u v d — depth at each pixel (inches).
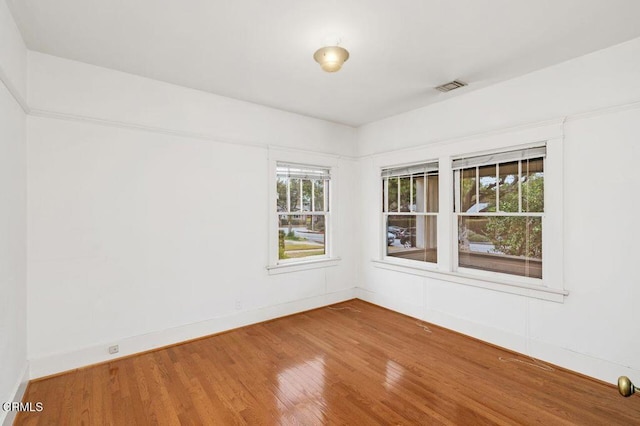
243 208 147.7
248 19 85.3
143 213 121.7
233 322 144.6
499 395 93.2
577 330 106.3
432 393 94.2
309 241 176.2
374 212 181.3
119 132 116.8
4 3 76.0
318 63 105.1
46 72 103.4
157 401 90.1
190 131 132.5
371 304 182.4
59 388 96.3
